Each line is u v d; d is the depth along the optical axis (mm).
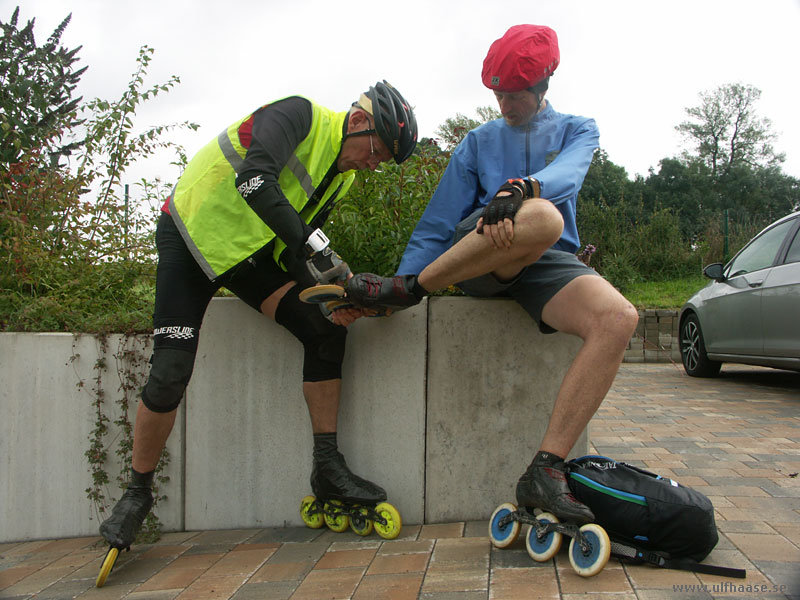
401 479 2439
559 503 1791
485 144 2311
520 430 2410
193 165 2207
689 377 6609
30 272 3018
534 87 2135
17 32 5336
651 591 1617
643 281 12016
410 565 1940
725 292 5914
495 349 2408
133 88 3412
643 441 3643
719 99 44688
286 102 2148
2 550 2475
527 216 1754
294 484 2518
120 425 2557
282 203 1985
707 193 40250
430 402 2424
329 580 1875
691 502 1769
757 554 1891
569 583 1692
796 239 5227
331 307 2086
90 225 3342
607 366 1852
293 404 2514
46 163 3400
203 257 2094
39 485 2580
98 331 2568
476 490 2424
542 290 2037
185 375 2133
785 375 6621
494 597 1641
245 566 2064
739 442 3568
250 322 2521
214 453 2539
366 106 2178
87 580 2055
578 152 2119
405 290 2031
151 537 2426
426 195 2779
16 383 2572
